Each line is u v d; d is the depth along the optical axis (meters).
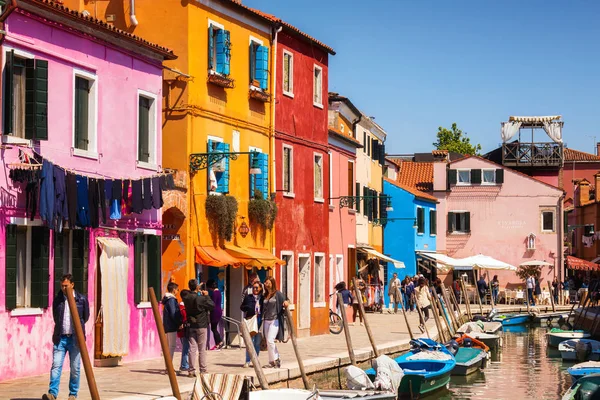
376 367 23.56
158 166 25.39
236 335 30.12
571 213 98.94
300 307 35.59
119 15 27.89
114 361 22.73
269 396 18.28
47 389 17.88
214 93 28.91
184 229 26.95
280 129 33.75
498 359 37.97
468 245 73.75
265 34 32.66
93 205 21.06
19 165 18.95
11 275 19.14
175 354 25.75
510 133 79.81
